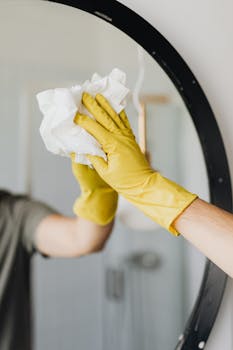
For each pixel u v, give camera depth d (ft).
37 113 3.30
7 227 3.29
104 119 1.54
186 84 2.19
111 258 3.40
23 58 2.93
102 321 3.43
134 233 3.28
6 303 3.26
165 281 3.02
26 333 3.32
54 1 2.05
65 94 1.43
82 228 3.14
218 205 2.23
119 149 1.54
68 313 3.43
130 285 3.34
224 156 2.24
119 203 3.18
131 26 2.07
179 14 2.19
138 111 2.47
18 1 2.27
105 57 2.55
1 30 2.78
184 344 2.20
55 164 3.38
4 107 3.20
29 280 3.35
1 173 3.32
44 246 3.31
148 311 3.24
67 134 1.47
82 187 2.27
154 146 2.64
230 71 2.30
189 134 2.58
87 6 2.03
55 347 3.41
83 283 3.45
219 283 2.21
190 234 1.48
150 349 3.07
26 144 3.34
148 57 2.30
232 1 2.29
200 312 2.22
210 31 2.25
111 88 1.58
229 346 2.30
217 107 2.28
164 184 1.54
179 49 2.20
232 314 2.31
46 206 3.36
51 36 2.72
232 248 1.43
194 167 2.53
